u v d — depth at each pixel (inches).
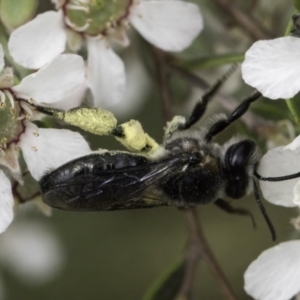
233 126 3.6
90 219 4.9
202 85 3.9
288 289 3.4
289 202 3.4
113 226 5.0
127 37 3.6
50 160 3.4
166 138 3.4
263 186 3.4
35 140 3.4
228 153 3.3
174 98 4.0
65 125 3.5
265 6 4.0
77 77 3.3
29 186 3.5
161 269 5.0
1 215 3.4
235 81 3.9
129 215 5.0
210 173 3.3
